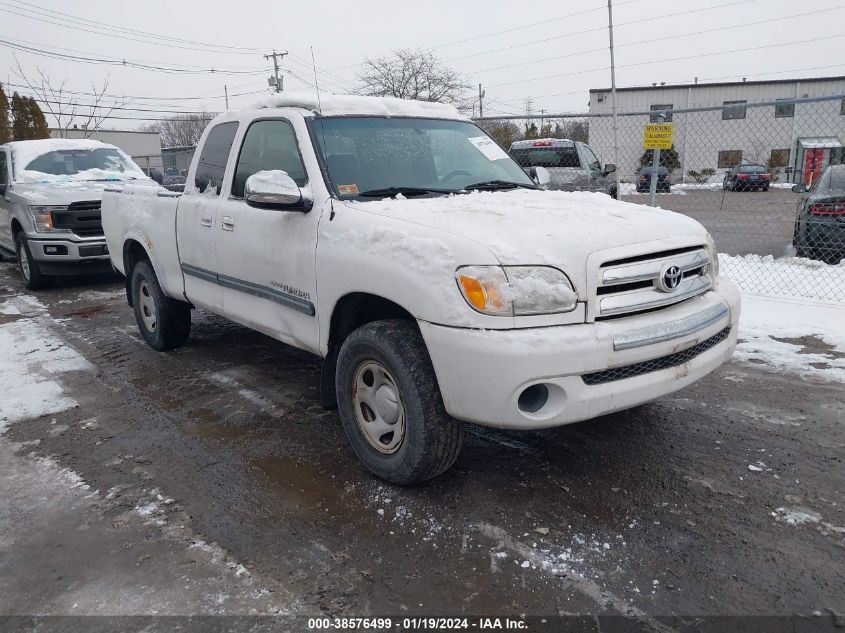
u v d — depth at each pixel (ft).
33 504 11.05
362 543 9.67
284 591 8.66
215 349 19.81
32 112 101.91
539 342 9.16
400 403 10.65
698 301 11.14
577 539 9.61
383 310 11.71
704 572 8.80
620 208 11.83
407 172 13.51
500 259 9.37
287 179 11.91
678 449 12.46
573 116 28.09
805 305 21.98
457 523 10.11
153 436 13.66
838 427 13.25
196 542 9.80
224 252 14.69
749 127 74.74
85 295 29.22
